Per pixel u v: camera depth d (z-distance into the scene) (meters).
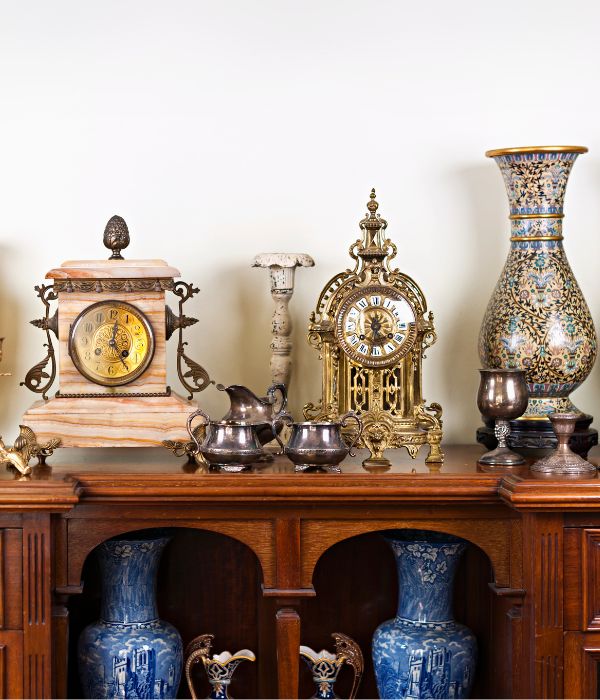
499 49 2.56
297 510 2.13
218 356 2.55
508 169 2.35
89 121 2.52
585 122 2.56
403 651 2.33
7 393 2.52
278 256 2.35
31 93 2.51
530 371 2.31
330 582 2.57
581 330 2.32
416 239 2.56
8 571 2.07
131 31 2.52
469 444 2.55
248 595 2.55
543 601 2.08
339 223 2.55
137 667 2.30
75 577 2.13
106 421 2.20
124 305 2.21
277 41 2.54
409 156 2.56
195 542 2.54
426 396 2.58
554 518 2.07
